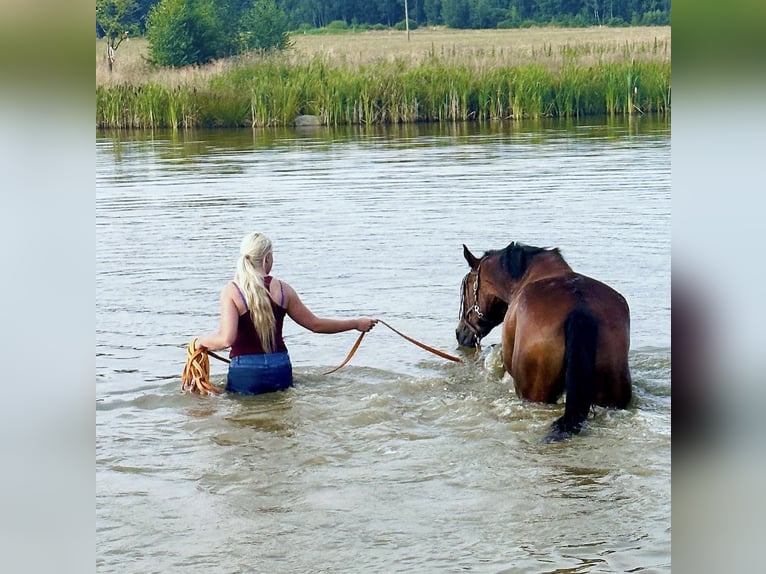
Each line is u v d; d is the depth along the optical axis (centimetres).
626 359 560
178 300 868
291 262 997
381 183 1512
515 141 2084
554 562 391
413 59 3531
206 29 4138
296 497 465
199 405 612
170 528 432
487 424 558
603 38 4381
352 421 575
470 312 698
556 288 575
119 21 4762
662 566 383
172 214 1284
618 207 1227
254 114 2848
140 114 2866
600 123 2497
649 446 512
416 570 387
